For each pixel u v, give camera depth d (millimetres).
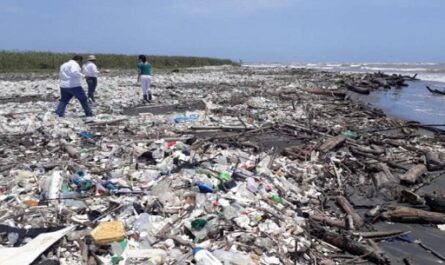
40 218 7316
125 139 13703
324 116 20984
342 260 7438
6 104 21391
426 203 10156
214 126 16562
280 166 11711
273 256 6738
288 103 24922
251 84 37500
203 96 26609
